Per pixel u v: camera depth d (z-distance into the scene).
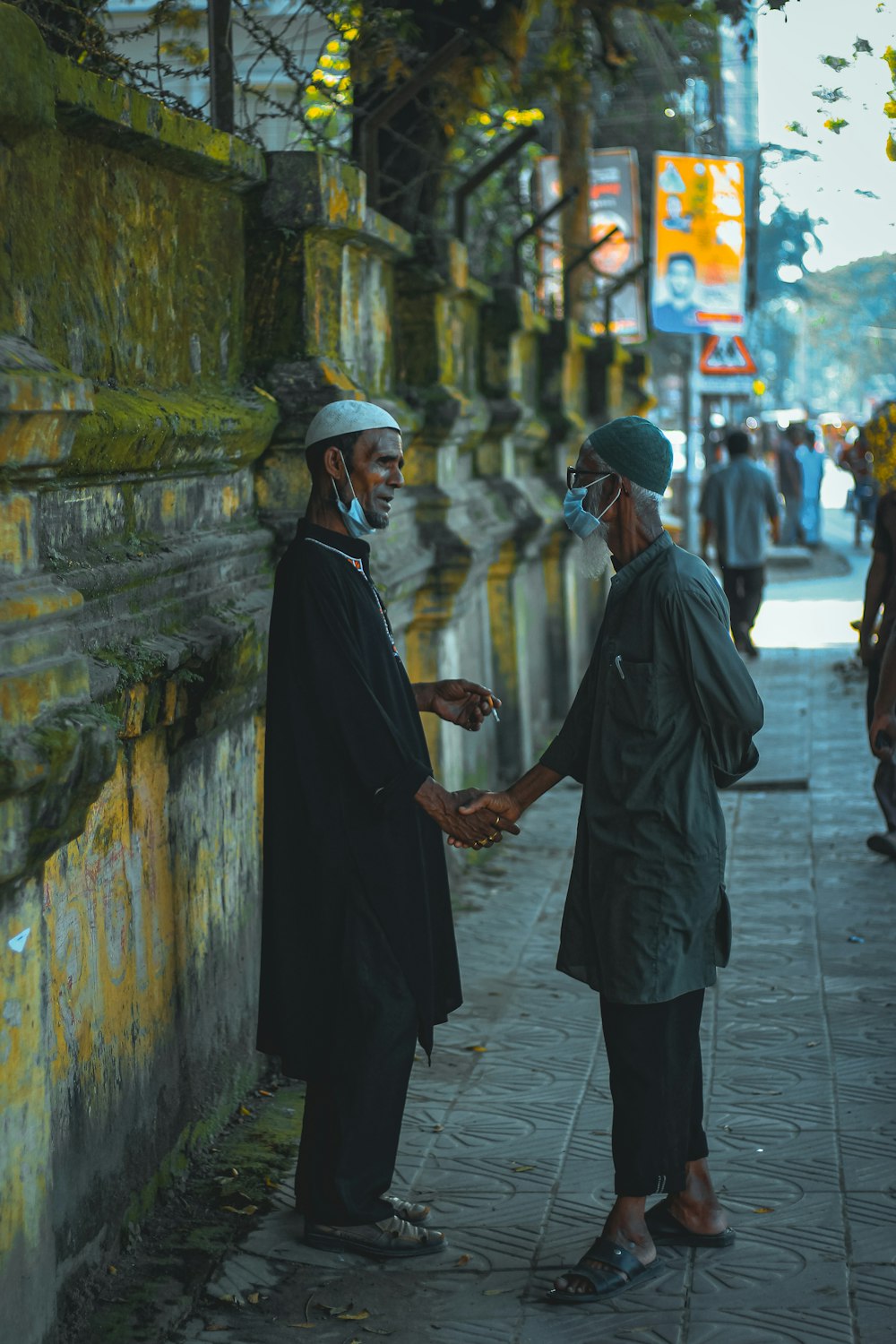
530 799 3.79
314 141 5.65
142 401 3.73
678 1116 3.57
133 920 3.76
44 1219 2.98
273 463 4.91
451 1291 3.59
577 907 3.67
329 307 5.07
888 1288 3.53
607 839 3.57
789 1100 4.62
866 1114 4.50
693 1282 3.59
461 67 6.80
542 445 10.80
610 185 15.01
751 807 8.63
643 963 3.49
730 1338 3.34
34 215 3.11
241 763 4.71
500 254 9.98
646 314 15.67
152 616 3.82
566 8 6.93
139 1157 3.79
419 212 7.10
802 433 24.55
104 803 3.55
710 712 3.53
